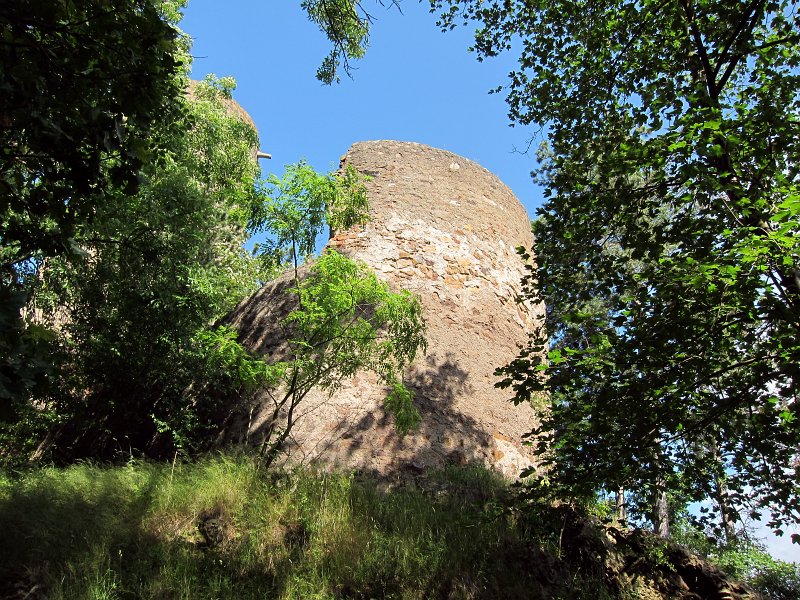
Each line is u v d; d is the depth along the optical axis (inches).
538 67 332.8
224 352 279.4
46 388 116.8
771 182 243.8
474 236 437.1
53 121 147.8
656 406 239.0
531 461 366.6
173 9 430.3
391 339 297.9
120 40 156.5
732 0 264.7
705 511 267.4
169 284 350.6
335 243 414.3
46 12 142.1
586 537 278.7
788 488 239.8
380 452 318.7
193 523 234.8
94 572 185.0
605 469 243.4
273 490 261.3
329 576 214.5
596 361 239.8
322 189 297.6
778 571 469.7
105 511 222.8
